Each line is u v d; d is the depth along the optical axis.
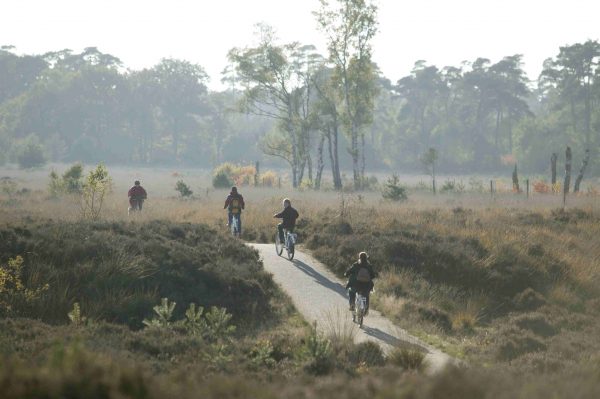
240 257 62.56
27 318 40.28
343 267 64.69
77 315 40.59
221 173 175.00
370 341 38.69
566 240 81.62
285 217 70.25
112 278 50.53
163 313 41.75
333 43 176.62
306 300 54.62
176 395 18.73
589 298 65.81
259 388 21.69
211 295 51.81
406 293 59.38
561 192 154.75
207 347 35.41
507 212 101.25
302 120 188.38
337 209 96.56
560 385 23.00
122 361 28.47
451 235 76.56
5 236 52.88
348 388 22.23
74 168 134.00
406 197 133.50
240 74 196.38
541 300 61.25
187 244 62.91
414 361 36.06
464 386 20.05
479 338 47.03
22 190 142.88
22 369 18.58
